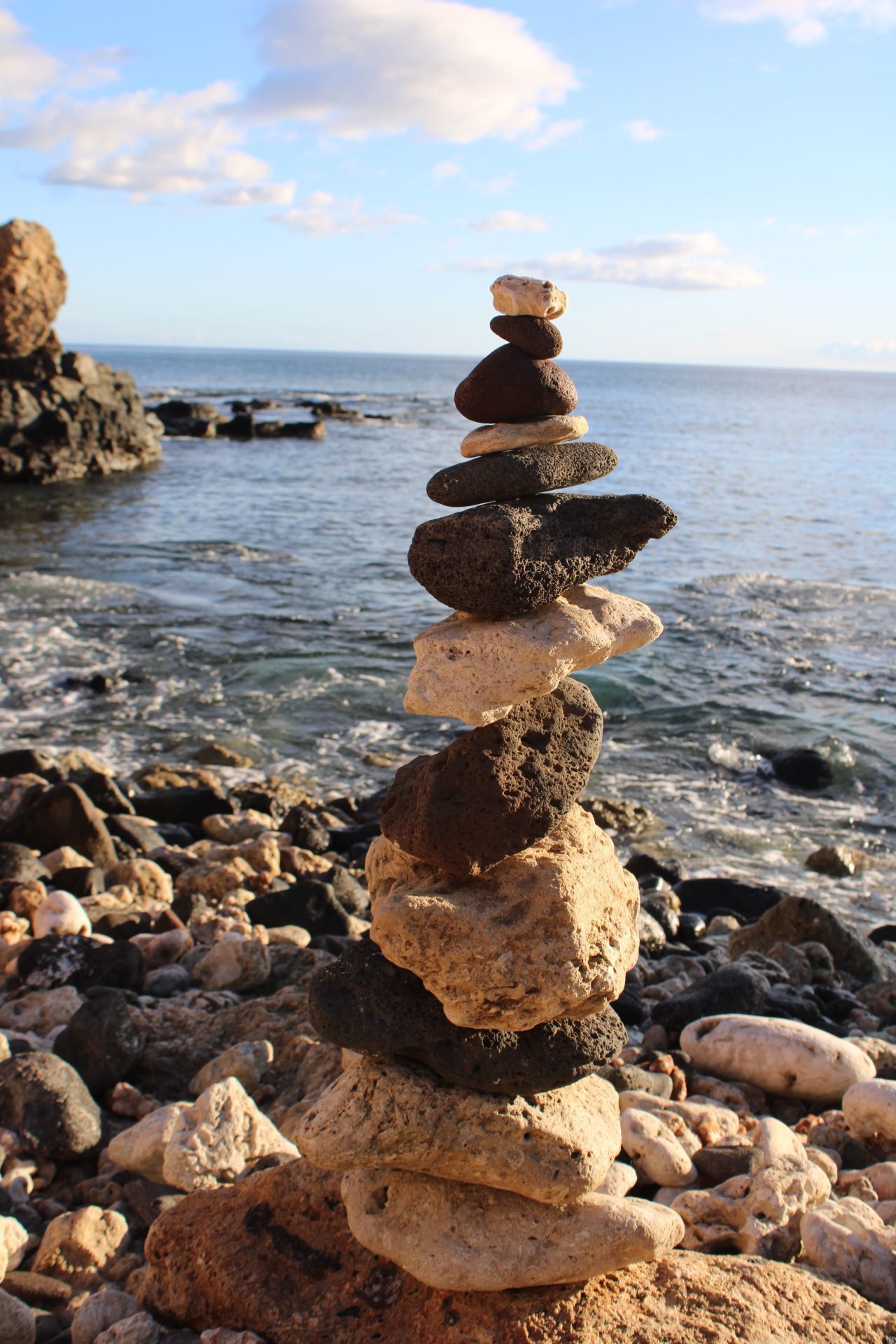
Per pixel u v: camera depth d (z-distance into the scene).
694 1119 1.42
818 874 2.84
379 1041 1.02
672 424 23.73
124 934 2.02
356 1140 1.00
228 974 1.79
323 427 16.81
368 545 7.63
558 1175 1.00
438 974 0.98
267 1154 1.30
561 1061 1.02
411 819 1.03
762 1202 1.21
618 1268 1.01
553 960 0.98
